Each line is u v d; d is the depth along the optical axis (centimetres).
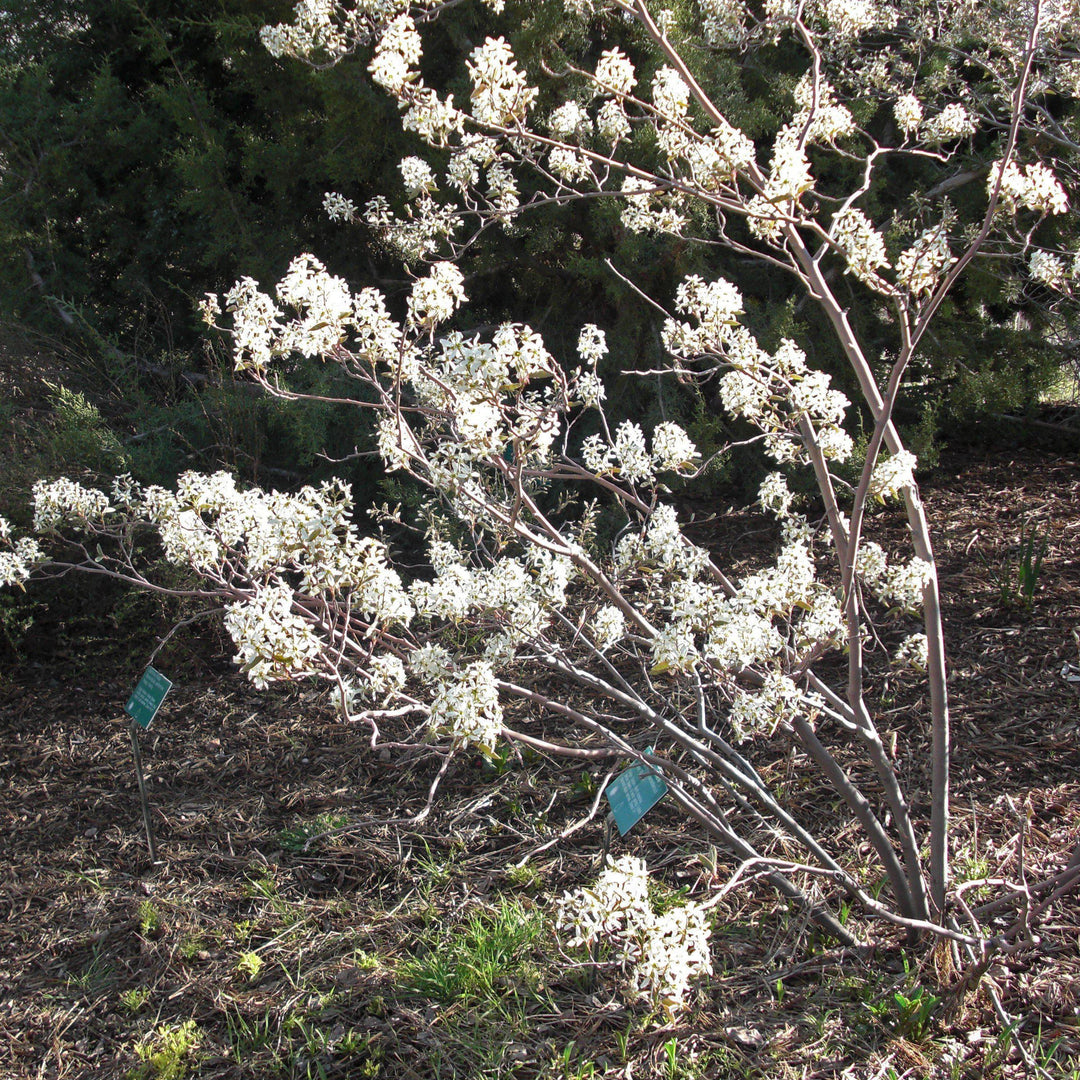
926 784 296
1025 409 601
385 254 560
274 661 172
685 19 470
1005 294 538
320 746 353
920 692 347
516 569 215
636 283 511
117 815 320
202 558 221
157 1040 227
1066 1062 197
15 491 427
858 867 263
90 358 561
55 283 592
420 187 273
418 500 479
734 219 531
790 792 296
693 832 287
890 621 400
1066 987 217
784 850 271
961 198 549
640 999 222
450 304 198
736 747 323
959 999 210
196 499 218
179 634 419
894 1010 214
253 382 508
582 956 236
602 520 492
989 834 272
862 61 398
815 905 233
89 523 249
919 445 527
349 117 498
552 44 466
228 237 543
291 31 254
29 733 373
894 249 515
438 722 181
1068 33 406
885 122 564
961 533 483
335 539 183
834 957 233
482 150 260
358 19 253
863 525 505
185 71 577
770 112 496
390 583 185
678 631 197
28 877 291
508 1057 212
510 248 527
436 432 242
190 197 529
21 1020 237
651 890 257
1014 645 372
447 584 212
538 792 313
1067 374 607
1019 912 229
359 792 323
